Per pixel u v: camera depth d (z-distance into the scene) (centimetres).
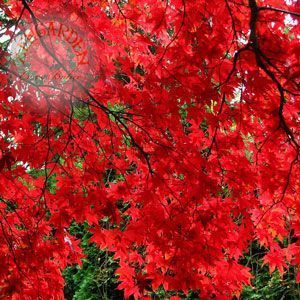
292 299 550
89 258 701
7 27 325
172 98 319
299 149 326
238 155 341
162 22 312
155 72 323
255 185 341
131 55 361
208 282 358
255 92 305
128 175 357
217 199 340
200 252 325
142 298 369
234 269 352
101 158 363
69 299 755
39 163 347
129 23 357
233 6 312
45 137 346
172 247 334
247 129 331
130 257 374
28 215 370
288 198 344
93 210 337
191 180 331
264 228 360
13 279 351
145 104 325
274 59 288
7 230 372
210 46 301
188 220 327
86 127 364
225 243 345
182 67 311
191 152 338
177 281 330
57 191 342
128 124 372
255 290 578
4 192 356
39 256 363
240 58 302
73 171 364
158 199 332
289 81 290
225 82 305
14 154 331
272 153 339
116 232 345
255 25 282
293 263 328
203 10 304
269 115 322
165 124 330
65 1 333
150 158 342
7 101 329
